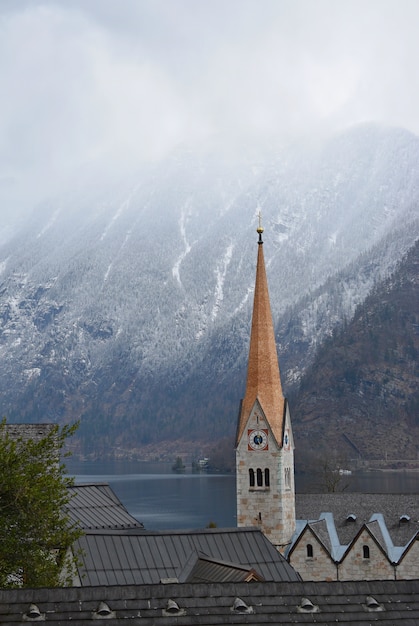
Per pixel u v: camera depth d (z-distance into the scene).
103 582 79.75
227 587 43.66
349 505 134.50
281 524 123.06
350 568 124.00
